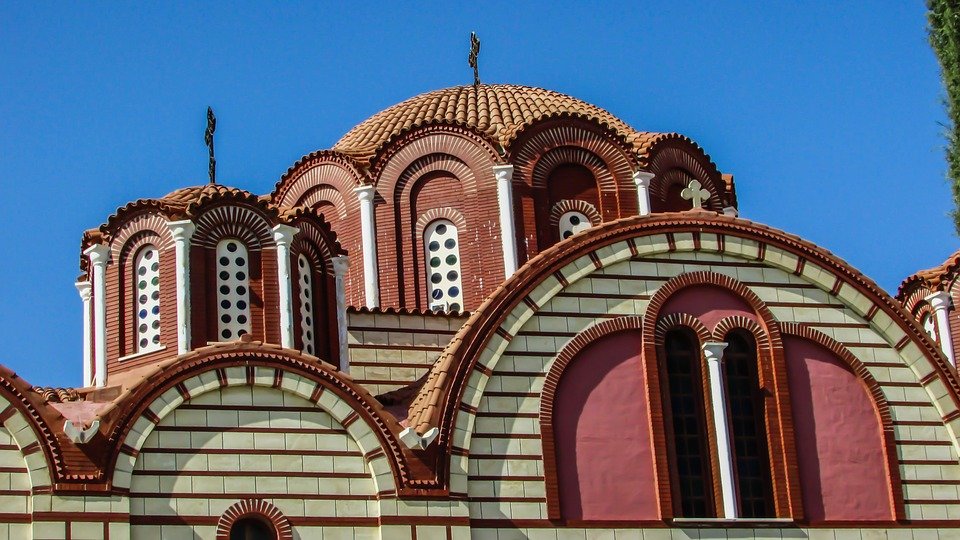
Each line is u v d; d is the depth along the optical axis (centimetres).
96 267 4225
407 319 4584
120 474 3619
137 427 3662
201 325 4084
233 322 4106
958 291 4862
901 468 4106
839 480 4062
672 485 3950
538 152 4816
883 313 4206
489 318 3953
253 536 3688
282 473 3725
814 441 4078
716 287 4128
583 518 3881
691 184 4206
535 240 4744
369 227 4838
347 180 4922
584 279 4050
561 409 3950
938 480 4122
